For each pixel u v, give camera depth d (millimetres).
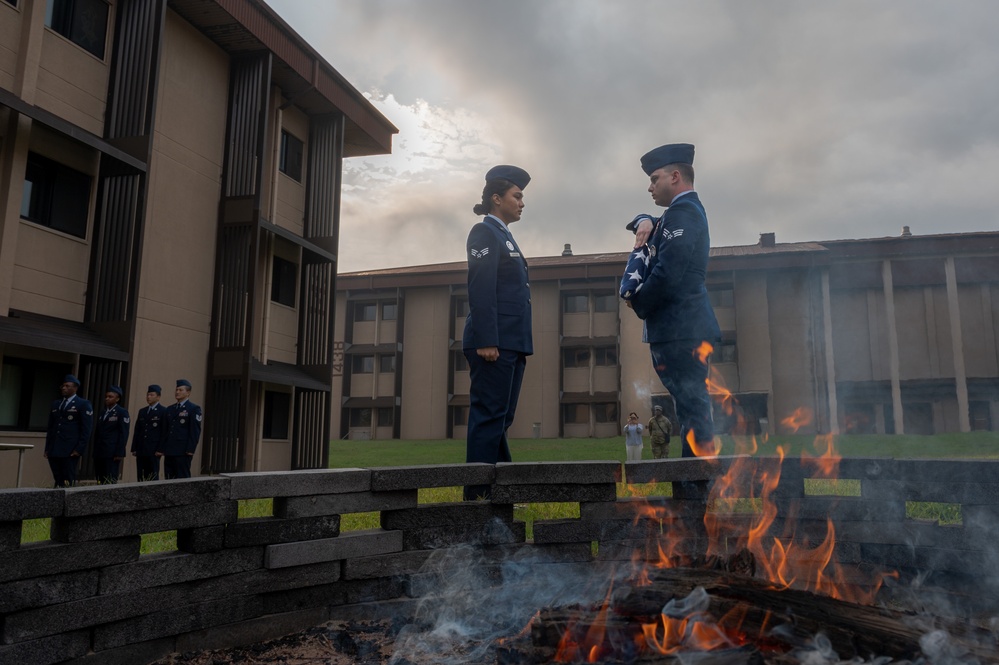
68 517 2541
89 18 14867
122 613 2666
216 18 17172
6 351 12734
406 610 3402
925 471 3514
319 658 2898
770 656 2301
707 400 4434
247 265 17938
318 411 21047
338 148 22078
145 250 15789
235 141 18453
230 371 17344
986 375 36000
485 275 4730
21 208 13289
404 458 24438
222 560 3004
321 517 3312
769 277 37500
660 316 4523
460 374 41969
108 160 14781
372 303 43875
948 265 36688
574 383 39781
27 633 2416
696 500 3789
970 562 3365
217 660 2855
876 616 2465
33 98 13172
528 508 5820
